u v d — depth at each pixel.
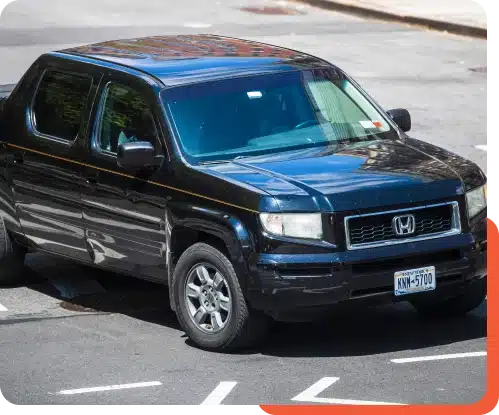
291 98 19.34
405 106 36.53
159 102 18.72
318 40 48.09
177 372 16.77
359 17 54.16
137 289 21.47
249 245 16.95
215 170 17.80
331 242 16.84
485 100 37.06
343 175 17.50
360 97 20.05
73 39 47.59
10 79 39.66
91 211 19.59
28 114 20.94
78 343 18.33
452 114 35.34
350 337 18.23
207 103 18.84
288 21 53.00
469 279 17.73
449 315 19.06
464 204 17.66
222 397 15.66
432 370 16.50
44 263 23.34
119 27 50.72
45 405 15.59
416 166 17.98
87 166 19.52
